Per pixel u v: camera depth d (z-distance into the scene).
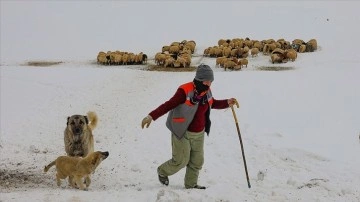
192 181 6.98
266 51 23.55
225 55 23.11
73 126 8.45
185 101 6.37
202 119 6.63
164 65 21.83
